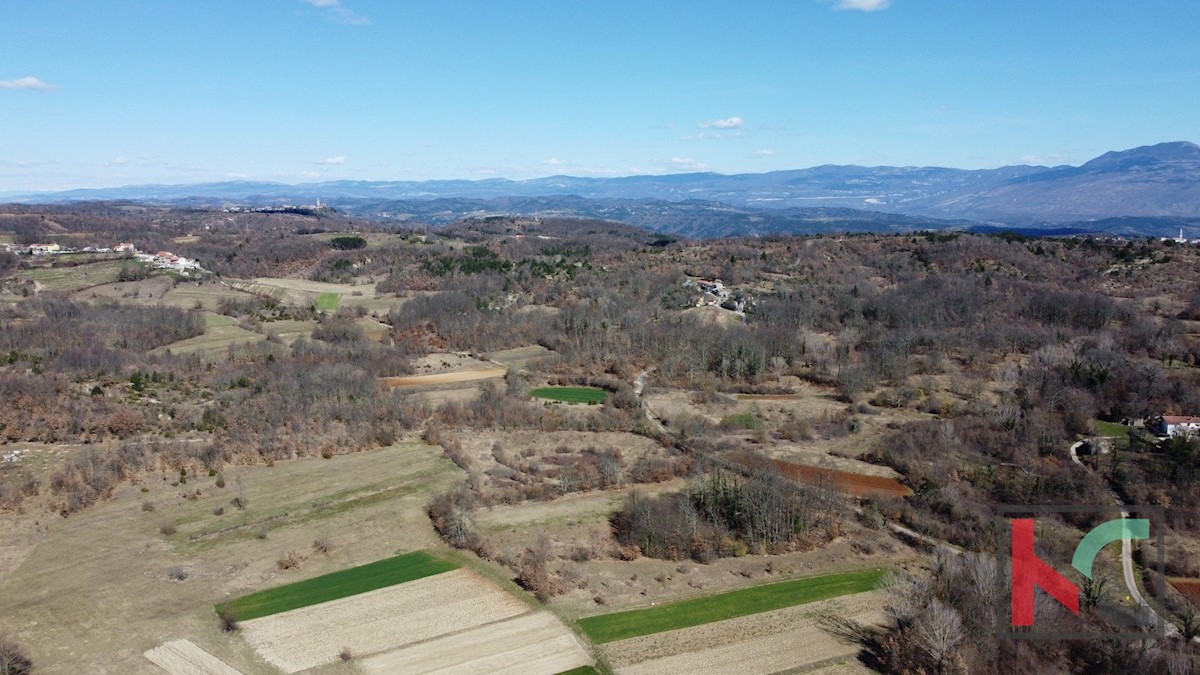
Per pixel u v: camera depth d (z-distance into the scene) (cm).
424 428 12562
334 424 12162
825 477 11006
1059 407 12975
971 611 6944
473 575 8125
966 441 12106
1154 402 12769
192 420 11669
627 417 13738
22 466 9788
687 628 7238
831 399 14900
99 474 9662
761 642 7012
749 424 13475
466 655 6744
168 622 7019
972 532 9219
